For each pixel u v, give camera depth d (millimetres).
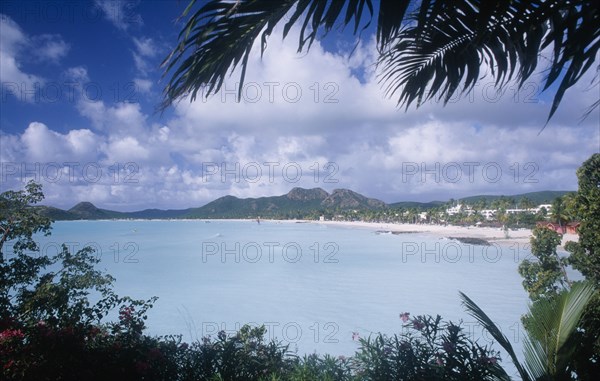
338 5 1924
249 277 41938
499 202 106688
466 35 2816
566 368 2838
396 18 1892
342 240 89938
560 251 34688
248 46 2209
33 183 8742
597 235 10234
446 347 3480
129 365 4051
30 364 3596
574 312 3000
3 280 7453
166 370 4277
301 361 4363
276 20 2154
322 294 32688
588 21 1912
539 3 2238
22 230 8445
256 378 4141
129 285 37500
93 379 3850
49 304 6641
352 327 22438
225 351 4359
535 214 84312
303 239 93938
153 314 26297
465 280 37750
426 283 36562
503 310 25281
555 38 2023
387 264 50969
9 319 4117
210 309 27656
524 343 3143
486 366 3295
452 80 3092
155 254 64188
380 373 3633
